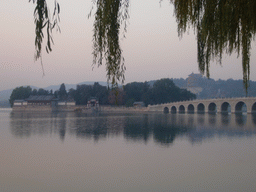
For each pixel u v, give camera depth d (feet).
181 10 17.52
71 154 90.58
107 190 55.67
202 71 18.95
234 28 18.24
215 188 56.75
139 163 78.33
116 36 17.35
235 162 79.61
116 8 17.16
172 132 156.66
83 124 215.72
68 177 64.59
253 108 361.10
